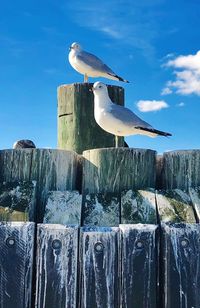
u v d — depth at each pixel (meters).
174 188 5.60
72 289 4.34
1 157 5.61
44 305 4.34
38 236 4.43
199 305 4.28
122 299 4.30
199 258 4.34
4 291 4.38
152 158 5.59
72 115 7.21
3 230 4.45
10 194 5.12
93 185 5.52
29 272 4.38
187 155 5.59
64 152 5.62
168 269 4.34
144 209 5.03
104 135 7.16
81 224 4.96
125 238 4.37
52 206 5.11
